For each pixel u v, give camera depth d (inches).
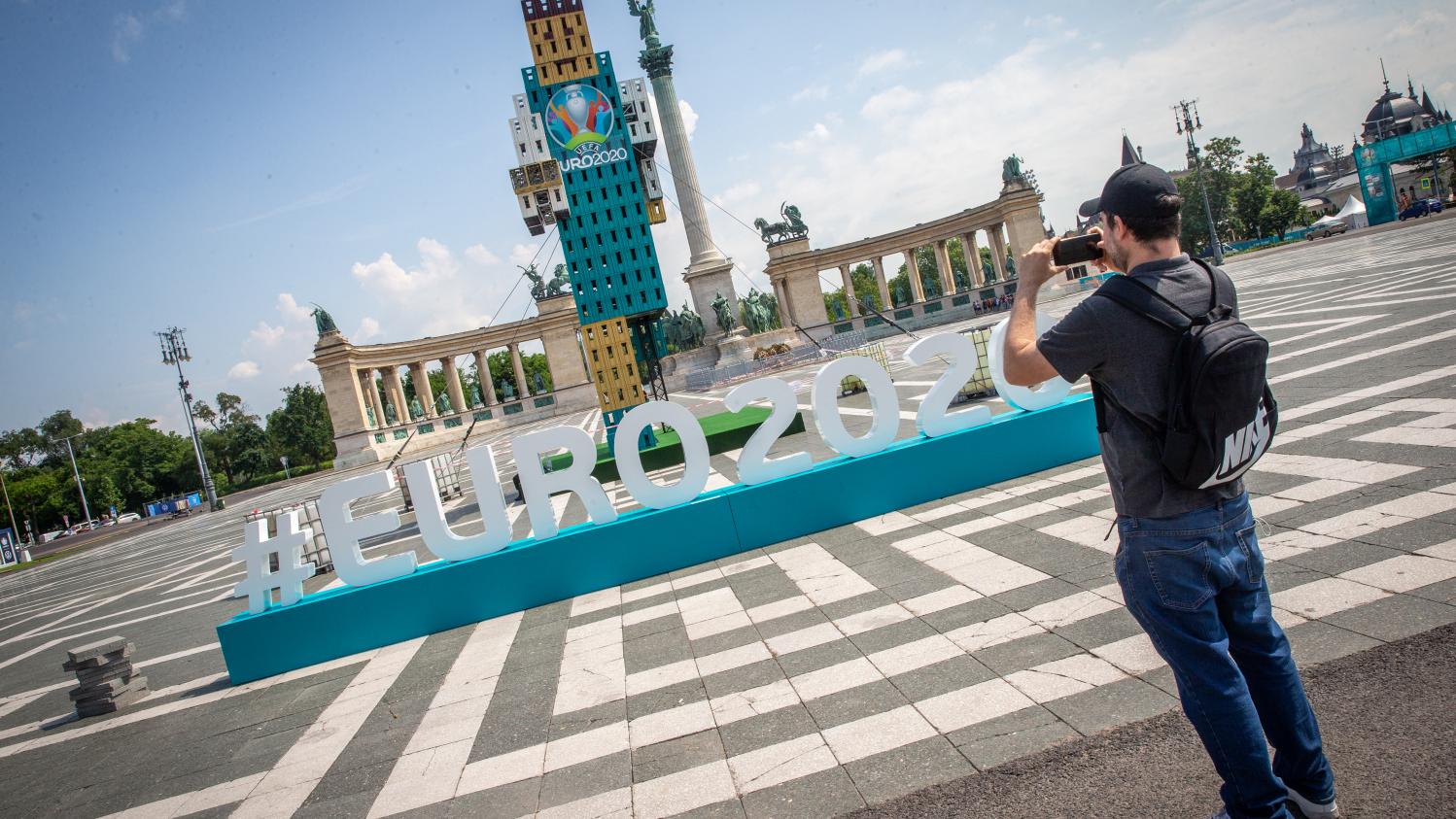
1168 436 101.7
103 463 4124.0
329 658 334.3
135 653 455.5
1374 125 5024.6
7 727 356.2
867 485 364.8
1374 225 2508.6
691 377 2239.2
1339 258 1430.9
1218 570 105.0
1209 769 134.6
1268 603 111.3
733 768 172.6
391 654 321.1
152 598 698.8
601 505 347.9
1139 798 131.4
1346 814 115.9
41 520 3627.0
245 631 330.6
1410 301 659.4
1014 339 115.1
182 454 4436.5
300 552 343.3
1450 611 167.3
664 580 338.6
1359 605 179.6
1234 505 107.6
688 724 199.2
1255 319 821.2
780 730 185.3
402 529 722.8
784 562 325.1
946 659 202.8
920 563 284.4
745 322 2445.9
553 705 230.7
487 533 344.2
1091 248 117.0
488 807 179.2
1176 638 107.2
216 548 1053.2
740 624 264.2
